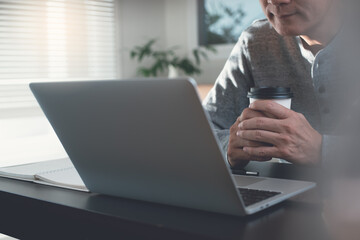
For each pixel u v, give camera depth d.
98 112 0.64
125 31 4.18
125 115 0.61
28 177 0.88
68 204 0.68
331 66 1.16
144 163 0.64
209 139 0.55
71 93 0.65
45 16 3.66
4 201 0.79
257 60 1.40
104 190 0.74
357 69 1.12
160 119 0.58
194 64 4.19
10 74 3.53
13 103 3.53
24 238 0.76
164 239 0.56
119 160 0.67
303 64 1.32
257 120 0.91
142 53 4.00
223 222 0.57
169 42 4.44
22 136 3.57
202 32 4.15
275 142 0.90
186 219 0.59
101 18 4.02
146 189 0.67
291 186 0.74
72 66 3.85
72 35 3.84
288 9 1.03
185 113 0.56
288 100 0.92
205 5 4.09
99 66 4.01
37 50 3.65
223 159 0.56
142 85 0.57
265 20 1.44
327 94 1.20
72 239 0.68
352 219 0.55
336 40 1.13
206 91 3.23
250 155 0.94
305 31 1.09
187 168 0.60
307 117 1.36
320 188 0.75
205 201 0.61
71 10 3.81
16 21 3.52
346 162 0.71
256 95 0.92
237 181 0.79
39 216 0.73
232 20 3.86
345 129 0.80
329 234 0.52
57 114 0.69
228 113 1.46
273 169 0.95
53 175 0.88
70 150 0.73
